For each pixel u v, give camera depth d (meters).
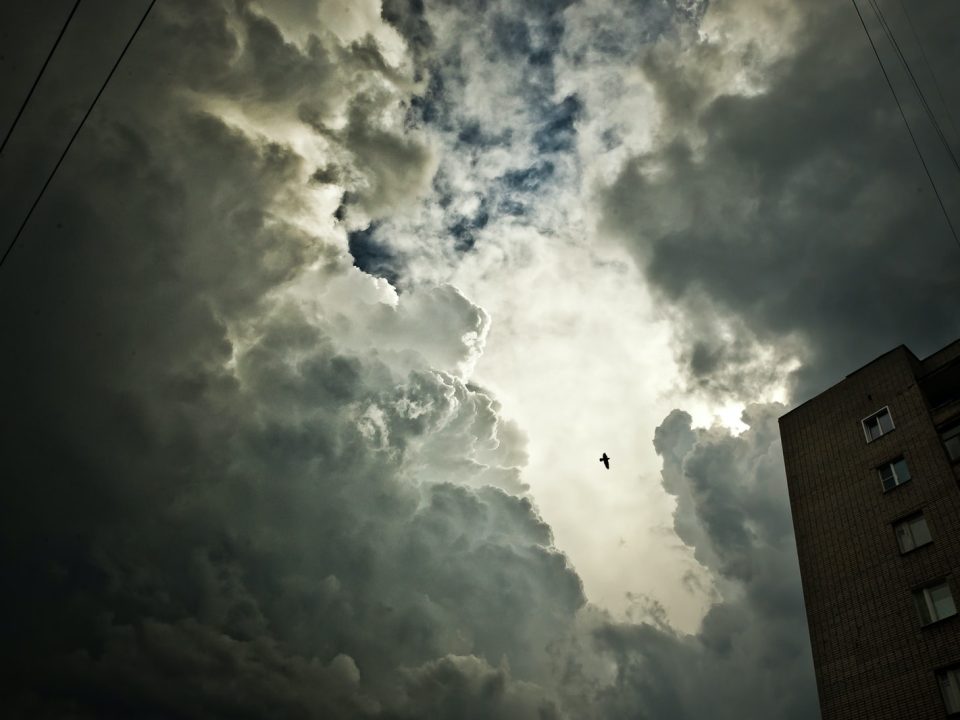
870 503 28.00
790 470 32.34
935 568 24.30
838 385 32.94
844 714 24.06
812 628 26.88
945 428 27.23
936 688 22.09
